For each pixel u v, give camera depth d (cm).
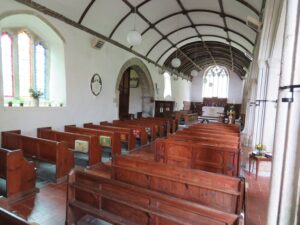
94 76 718
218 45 1174
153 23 827
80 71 661
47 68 628
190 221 188
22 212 296
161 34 940
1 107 463
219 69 2016
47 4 531
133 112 1268
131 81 1254
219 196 239
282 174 144
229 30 850
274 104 498
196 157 413
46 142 402
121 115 1150
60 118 605
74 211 264
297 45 136
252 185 414
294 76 137
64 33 594
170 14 801
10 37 539
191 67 1741
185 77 1802
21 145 442
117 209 234
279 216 145
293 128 138
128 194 221
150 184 287
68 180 255
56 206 314
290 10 139
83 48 664
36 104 553
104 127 648
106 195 230
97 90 738
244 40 866
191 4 725
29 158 432
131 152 632
